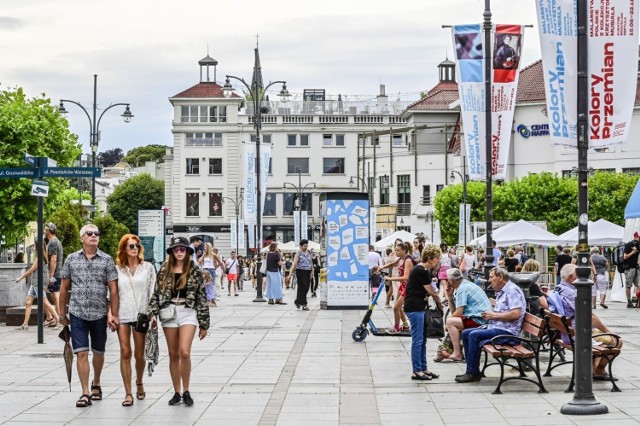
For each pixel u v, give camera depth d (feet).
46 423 38.58
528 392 46.01
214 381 50.42
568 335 46.29
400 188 313.32
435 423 38.55
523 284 54.65
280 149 349.82
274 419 39.58
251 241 344.90
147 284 43.39
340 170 350.23
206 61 355.36
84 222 121.39
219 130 346.95
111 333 75.41
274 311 105.40
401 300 73.56
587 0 40.57
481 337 49.01
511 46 76.54
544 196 232.94
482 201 245.24
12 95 151.33
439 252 51.13
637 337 72.69
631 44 40.47
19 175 68.95
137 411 41.34
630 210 109.40
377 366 56.59
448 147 305.53
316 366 56.65
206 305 42.60
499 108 77.10
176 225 346.95
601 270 109.19
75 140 153.28
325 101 365.40
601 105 40.68
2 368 55.11
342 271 105.70
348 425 38.27
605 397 43.78
